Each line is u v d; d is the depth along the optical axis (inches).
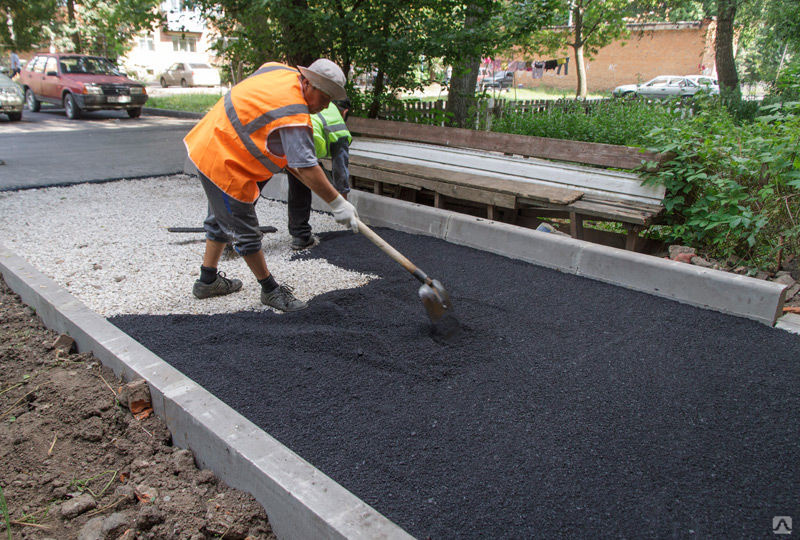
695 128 224.7
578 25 726.5
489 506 86.1
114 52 851.4
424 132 290.0
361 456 97.3
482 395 116.0
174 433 106.4
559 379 122.0
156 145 477.7
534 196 209.3
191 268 187.6
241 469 90.1
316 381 120.4
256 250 147.7
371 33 335.3
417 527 82.2
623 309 156.0
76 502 90.8
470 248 207.3
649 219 190.4
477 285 173.3
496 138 257.6
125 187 314.0
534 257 190.5
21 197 280.8
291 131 129.2
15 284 169.3
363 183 295.3
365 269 188.1
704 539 80.0
